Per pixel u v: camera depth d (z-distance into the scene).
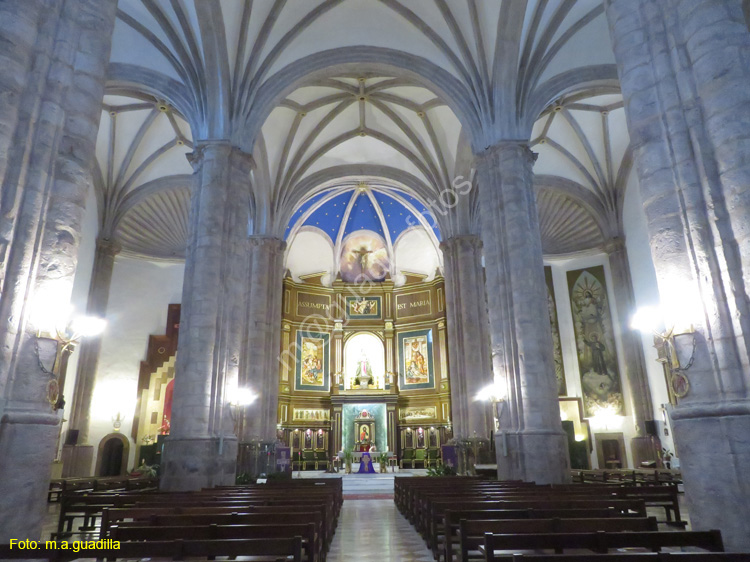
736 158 5.65
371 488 22.19
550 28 16.09
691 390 5.75
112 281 25.53
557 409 13.56
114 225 24.36
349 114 23.22
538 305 14.12
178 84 16.33
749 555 3.61
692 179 6.10
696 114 6.17
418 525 9.97
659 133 6.47
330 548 8.52
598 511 6.19
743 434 5.26
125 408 24.53
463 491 9.53
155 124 22.36
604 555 3.65
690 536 4.38
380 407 31.44
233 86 16.27
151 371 25.44
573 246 27.09
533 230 14.99
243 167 15.81
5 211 5.31
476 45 16.61
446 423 29.77
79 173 6.03
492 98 16.58
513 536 4.47
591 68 17.25
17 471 4.97
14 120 5.52
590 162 24.42
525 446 13.05
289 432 29.83
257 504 7.50
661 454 21.77
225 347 14.02
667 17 6.63
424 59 17.81
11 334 5.18
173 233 26.88
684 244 6.07
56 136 5.88
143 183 24.34
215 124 15.73
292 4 16.56
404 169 25.91
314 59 17.78
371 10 17.25
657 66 6.61
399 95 21.81
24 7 5.77
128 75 16.14
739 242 5.57
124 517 6.38
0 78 5.43
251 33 16.36
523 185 15.28
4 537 4.79
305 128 23.08
